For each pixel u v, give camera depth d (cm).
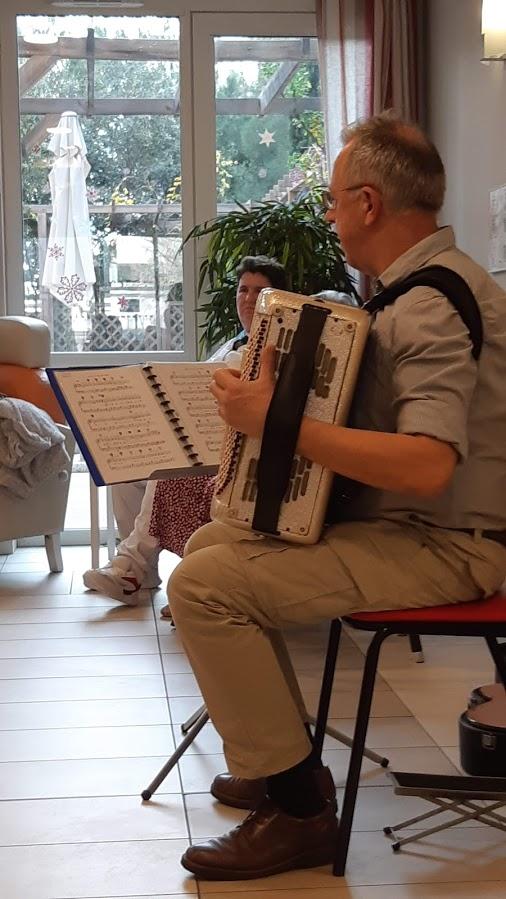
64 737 265
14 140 516
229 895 188
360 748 194
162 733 269
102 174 525
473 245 437
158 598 410
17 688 304
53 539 457
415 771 241
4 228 520
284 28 515
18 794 231
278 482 187
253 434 185
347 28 501
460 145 451
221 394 187
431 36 489
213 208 525
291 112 523
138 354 531
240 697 189
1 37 511
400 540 192
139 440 202
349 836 195
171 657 334
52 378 204
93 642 351
